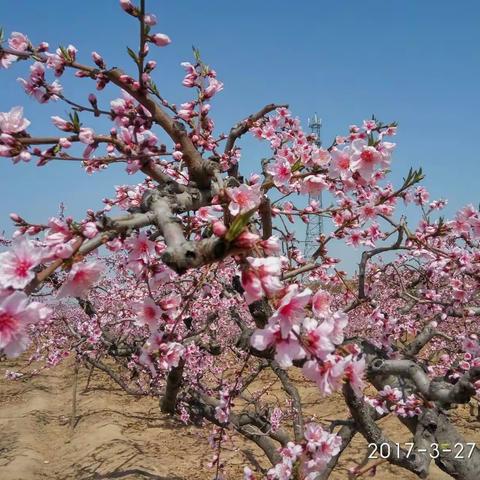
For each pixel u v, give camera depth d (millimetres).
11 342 1214
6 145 1830
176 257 1333
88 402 11539
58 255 1389
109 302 8648
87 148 2049
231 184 2521
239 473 7062
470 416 8852
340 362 1466
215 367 9273
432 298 4676
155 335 2033
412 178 2688
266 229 2988
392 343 3807
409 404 3334
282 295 1479
